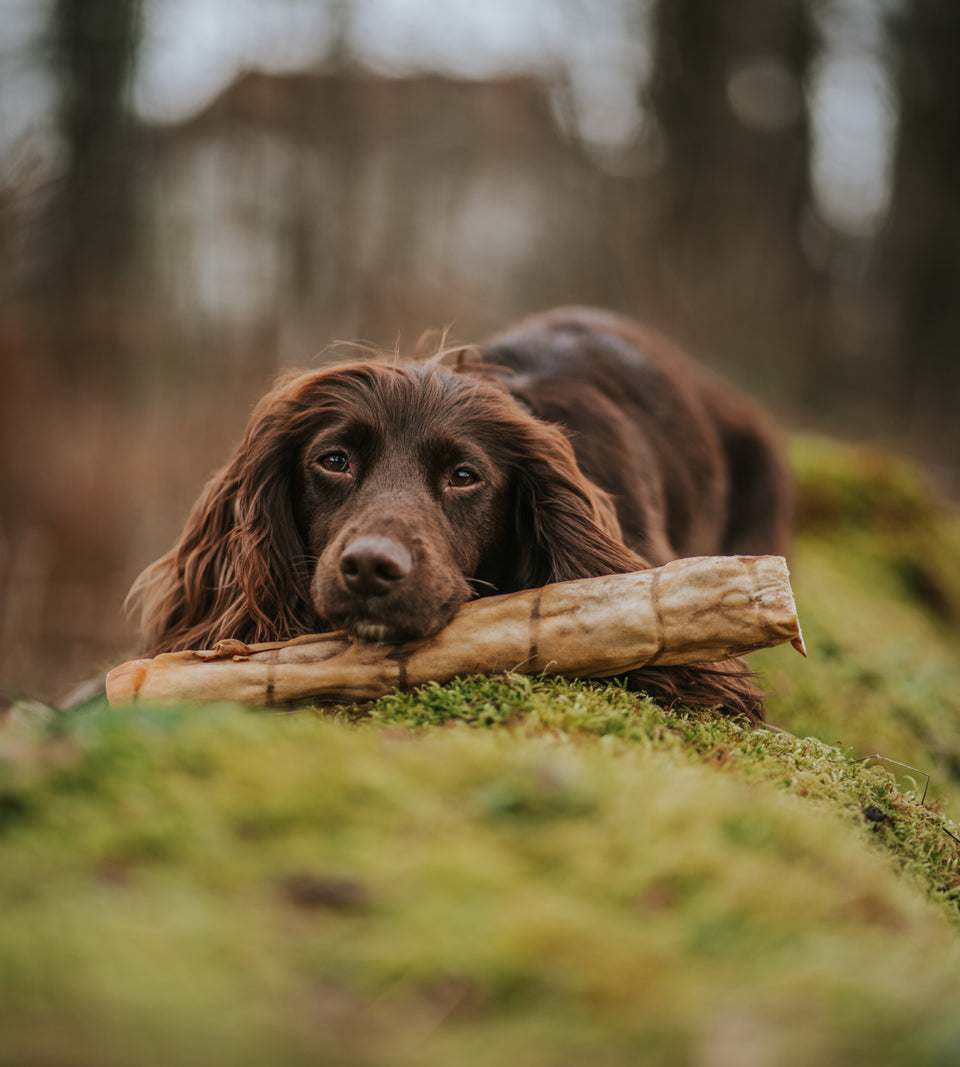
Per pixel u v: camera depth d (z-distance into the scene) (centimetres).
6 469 828
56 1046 110
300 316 1220
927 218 1969
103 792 160
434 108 1530
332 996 124
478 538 318
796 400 1631
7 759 166
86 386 952
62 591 771
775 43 1852
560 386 403
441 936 132
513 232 1659
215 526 346
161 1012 116
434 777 174
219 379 1030
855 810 238
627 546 362
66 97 1286
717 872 152
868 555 728
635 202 1673
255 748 178
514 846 155
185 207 1315
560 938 133
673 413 459
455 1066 114
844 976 131
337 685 259
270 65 1341
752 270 1745
